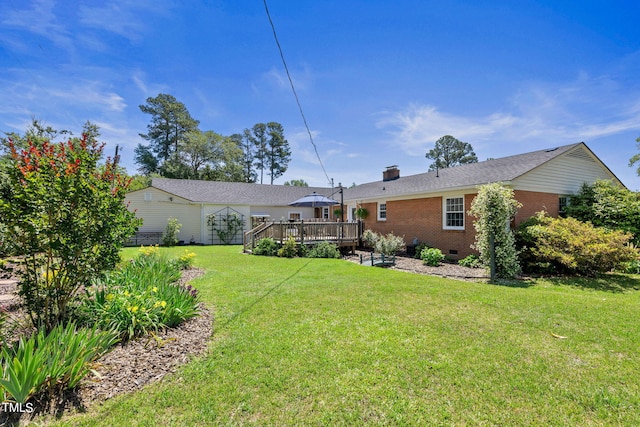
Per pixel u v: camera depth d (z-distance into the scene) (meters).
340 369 2.94
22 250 3.32
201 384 2.68
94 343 2.87
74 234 3.47
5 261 3.35
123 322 3.59
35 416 2.18
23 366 2.22
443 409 2.36
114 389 2.56
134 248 15.59
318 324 4.17
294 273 8.16
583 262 7.73
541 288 6.60
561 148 11.23
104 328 3.48
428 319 4.39
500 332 3.90
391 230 14.53
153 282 4.93
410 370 2.94
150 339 3.57
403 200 13.82
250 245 14.22
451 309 4.87
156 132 38.94
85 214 3.68
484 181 9.98
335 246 12.53
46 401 2.31
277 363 3.06
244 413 2.30
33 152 3.42
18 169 3.29
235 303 5.18
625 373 2.91
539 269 8.51
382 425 2.18
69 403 2.34
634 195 9.82
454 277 8.08
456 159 46.19
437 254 10.21
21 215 3.23
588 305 5.09
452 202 11.53
